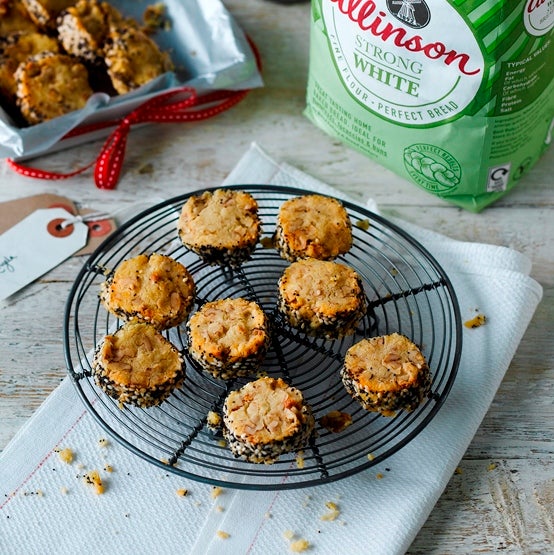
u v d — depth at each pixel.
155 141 0.70
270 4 0.78
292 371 0.58
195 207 0.59
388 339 0.54
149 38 0.72
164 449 0.52
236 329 0.54
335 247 0.58
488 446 0.57
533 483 0.55
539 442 0.57
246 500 0.53
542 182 0.68
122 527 0.53
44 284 0.63
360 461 0.55
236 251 0.58
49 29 0.72
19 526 0.53
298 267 0.56
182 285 0.56
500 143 0.61
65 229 0.65
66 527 0.53
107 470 0.55
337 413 0.55
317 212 0.59
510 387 0.59
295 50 0.76
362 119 0.65
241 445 0.51
